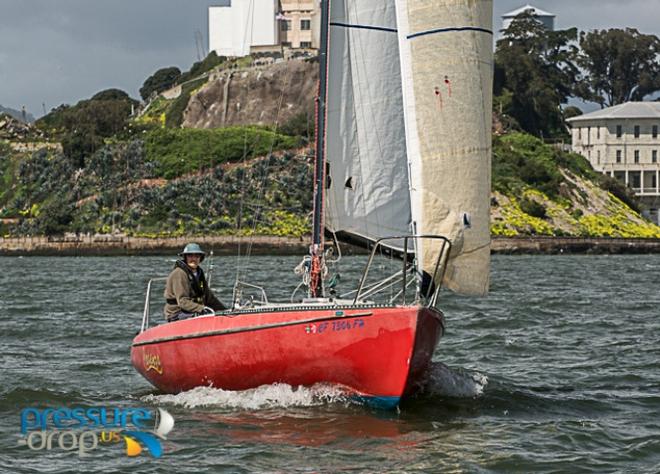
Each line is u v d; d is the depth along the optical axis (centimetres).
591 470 2448
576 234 19700
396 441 2670
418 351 2795
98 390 3428
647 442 2680
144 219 18200
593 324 5444
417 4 2933
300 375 2905
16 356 4256
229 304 6269
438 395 3219
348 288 6875
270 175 17412
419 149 2938
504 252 18762
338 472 2417
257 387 2988
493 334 4947
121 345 4625
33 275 11156
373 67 3022
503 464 2489
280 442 2653
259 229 17138
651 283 9325
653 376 3731
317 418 2850
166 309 3197
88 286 8994
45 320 5722
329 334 2812
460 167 2947
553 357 4209
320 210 3017
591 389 3459
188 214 18050
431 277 2928
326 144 3012
